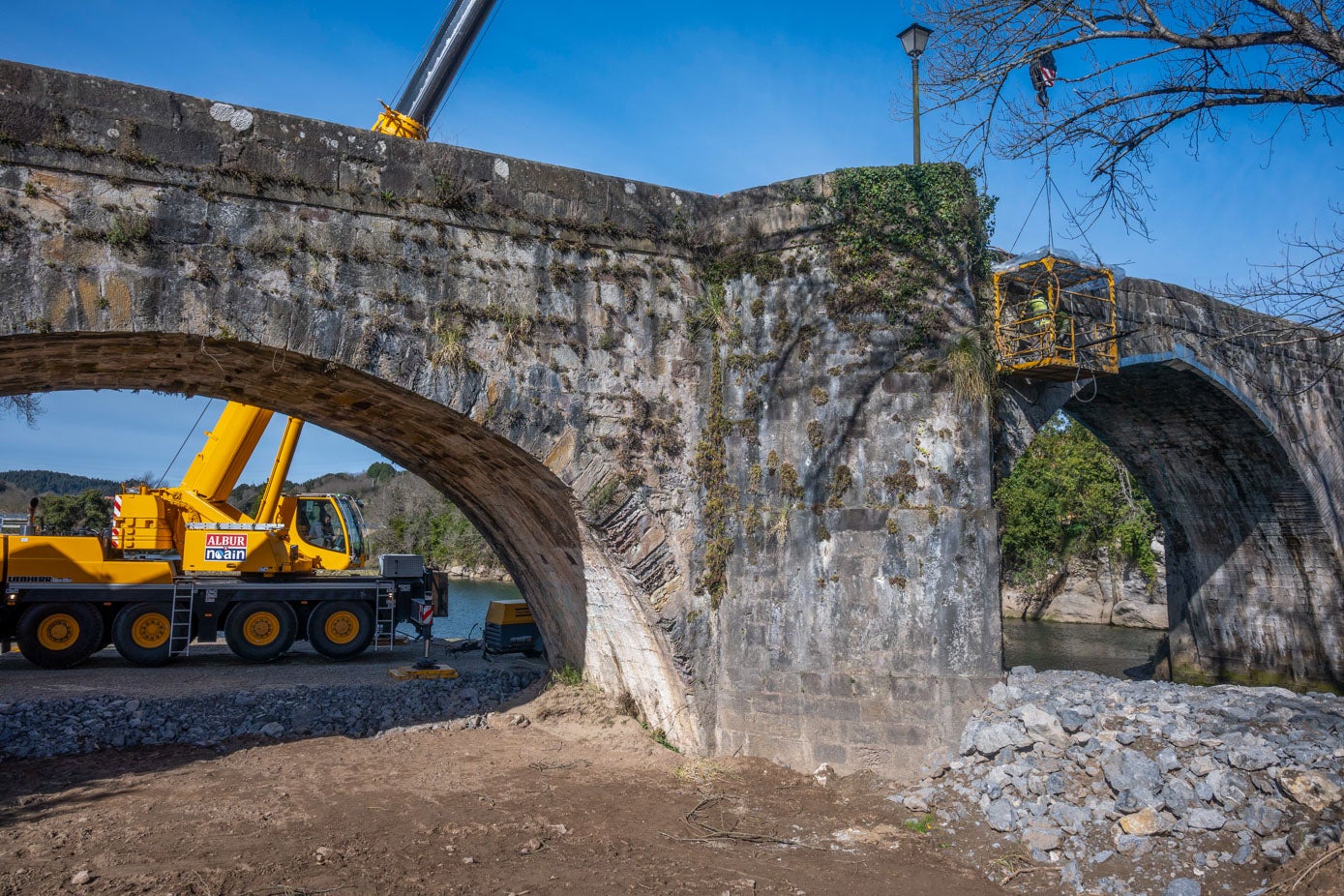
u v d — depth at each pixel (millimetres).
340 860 6562
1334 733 7031
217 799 7996
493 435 8523
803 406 9094
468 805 7957
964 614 8492
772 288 9367
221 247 7363
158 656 14797
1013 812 7121
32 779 8539
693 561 9180
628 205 9211
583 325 8883
